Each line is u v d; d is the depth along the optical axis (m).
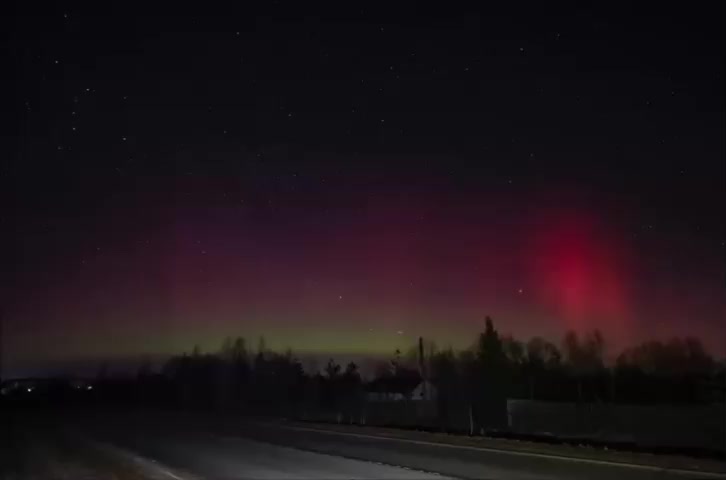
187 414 59.06
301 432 34.19
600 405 31.55
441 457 21.33
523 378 48.50
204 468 20.45
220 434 34.22
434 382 56.53
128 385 116.50
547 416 33.38
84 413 64.75
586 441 28.12
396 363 69.81
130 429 40.28
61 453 27.14
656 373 46.78
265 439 30.30
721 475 16.58
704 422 27.50
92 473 20.42
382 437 30.03
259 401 67.88
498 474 17.11
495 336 50.88
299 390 68.69
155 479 18.55
